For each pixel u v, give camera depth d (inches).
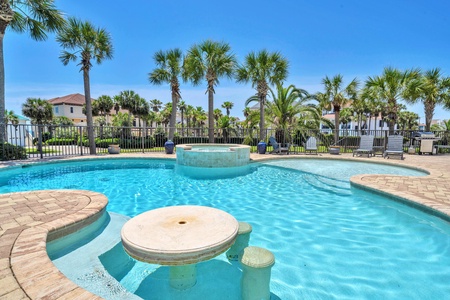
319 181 272.1
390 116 525.3
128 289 89.2
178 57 561.9
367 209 181.2
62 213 132.0
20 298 61.6
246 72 539.8
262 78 528.4
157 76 551.2
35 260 81.3
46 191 178.4
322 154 464.8
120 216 165.0
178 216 104.7
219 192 230.1
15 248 90.2
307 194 222.2
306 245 126.8
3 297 61.9
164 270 101.1
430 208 151.9
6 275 72.2
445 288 91.7
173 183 264.1
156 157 406.0
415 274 101.0
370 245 126.4
